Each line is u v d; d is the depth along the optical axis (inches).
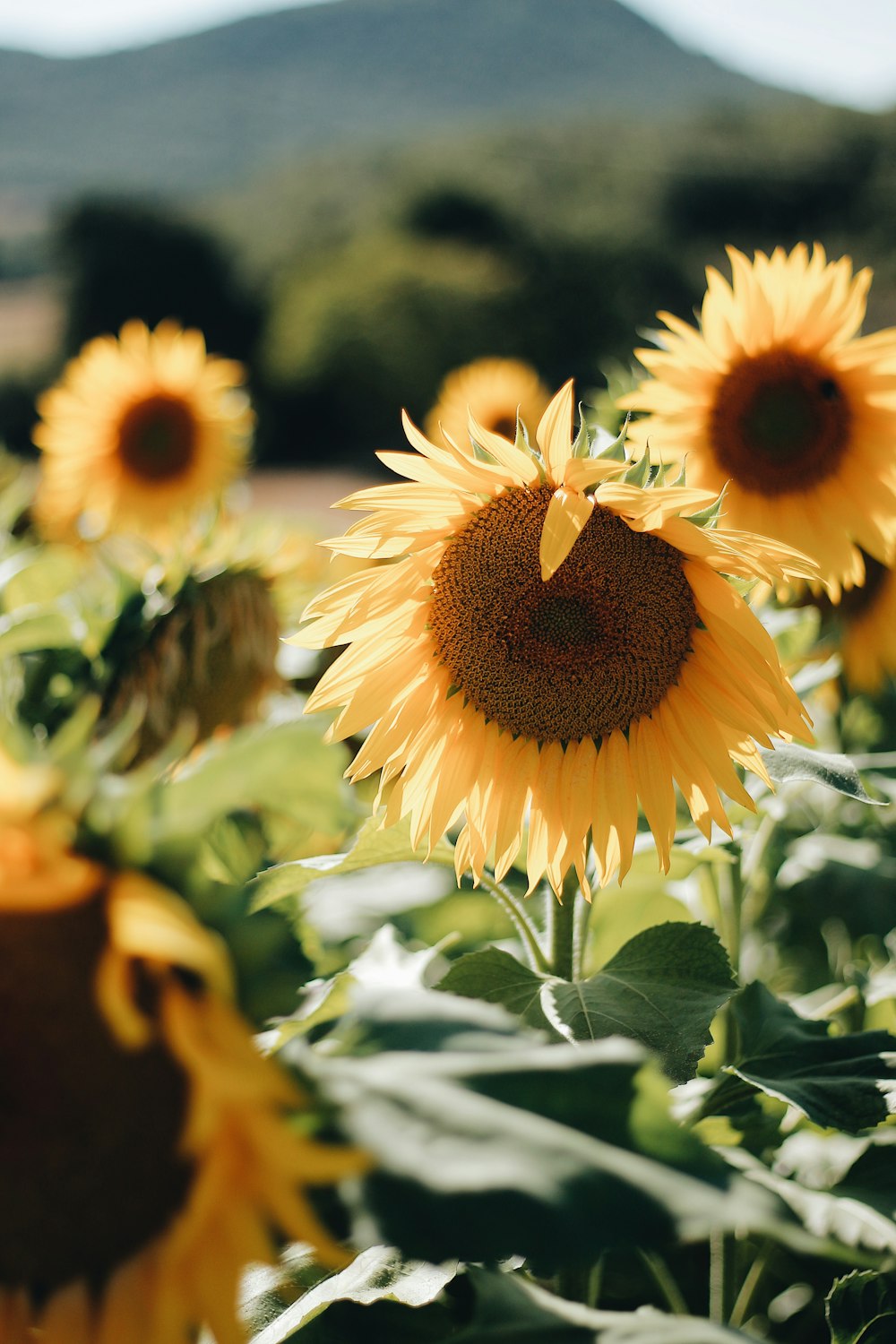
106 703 43.2
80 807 17.6
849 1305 32.7
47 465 73.5
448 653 38.7
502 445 36.6
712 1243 37.7
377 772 47.8
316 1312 28.8
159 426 73.7
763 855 45.2
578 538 37.9
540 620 38.0
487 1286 28.5
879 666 52.1
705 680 38.2
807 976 51.2
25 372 597.3
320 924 42.4
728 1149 35.4
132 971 18.3
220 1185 18.4
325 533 64.1
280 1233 19.9
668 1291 35.7
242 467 78.3
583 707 38.5
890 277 670.5
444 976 34.8
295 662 52.3
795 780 36.5
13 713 39.5
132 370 73.5
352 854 36.2
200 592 45.2
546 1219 17.0
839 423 47.9
